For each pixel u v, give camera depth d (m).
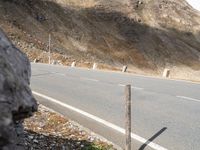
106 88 17.11
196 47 150.25
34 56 56.38
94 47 107.56
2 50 5.01
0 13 81.38
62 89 16.61
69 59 57.31
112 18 129.38
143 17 143.25
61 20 104.69
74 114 11.10
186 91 16.45
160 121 10.20
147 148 7.88
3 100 4.41
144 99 13.98
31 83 18.81
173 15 158.75
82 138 8.52
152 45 129.75
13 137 4.31
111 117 10.70
